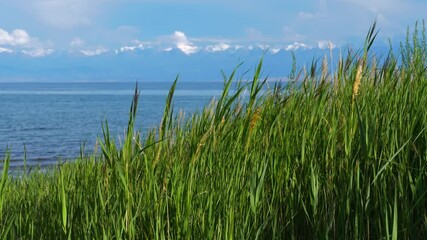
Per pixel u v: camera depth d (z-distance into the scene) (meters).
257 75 3.76
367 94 4.29
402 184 3.58
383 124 4.03
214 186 3.70
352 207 3.66
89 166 4.89
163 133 3.81
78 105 117.81
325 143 3.98
